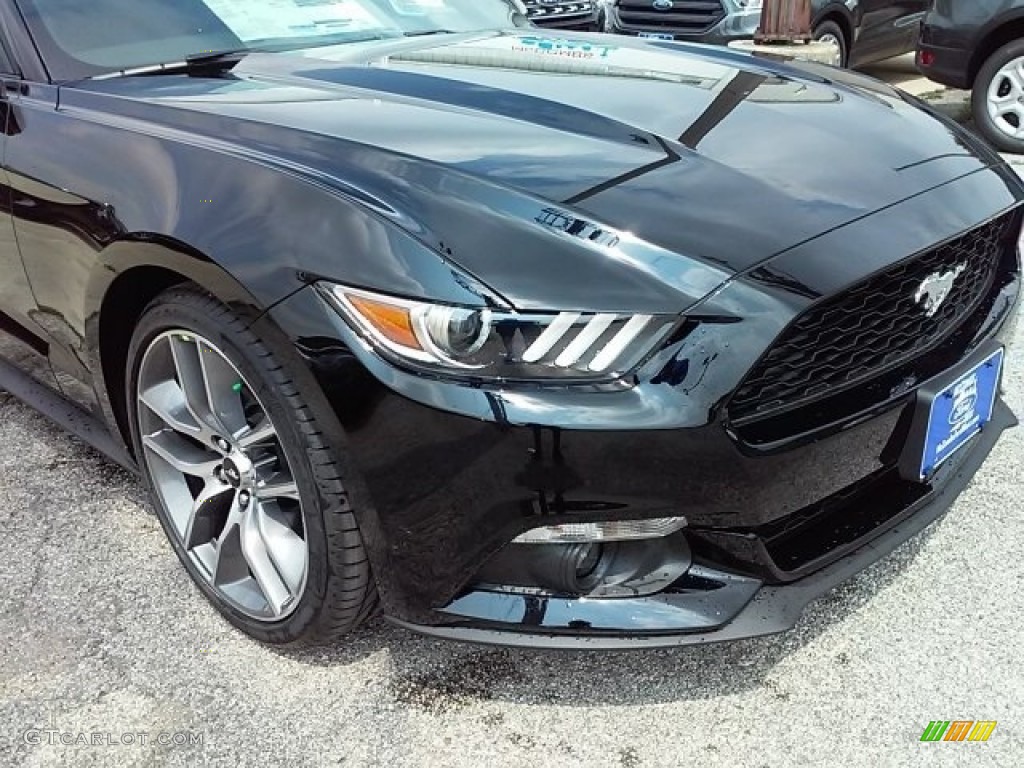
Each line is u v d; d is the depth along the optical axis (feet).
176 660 6.77
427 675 6.56
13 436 9.87
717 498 5.28
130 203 6.42
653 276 5.15
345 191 5.65
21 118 7.67
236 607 6.83
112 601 7.38
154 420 7.22
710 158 6.20
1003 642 6.64
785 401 5.47
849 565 6.08
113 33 8.37
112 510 8.53
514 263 5.17
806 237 5.52
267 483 6.53
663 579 5.71
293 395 5.66
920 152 6.83
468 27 10.11
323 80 7.68
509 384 5.07
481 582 5.73
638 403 5.02
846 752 5.82
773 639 6.74
